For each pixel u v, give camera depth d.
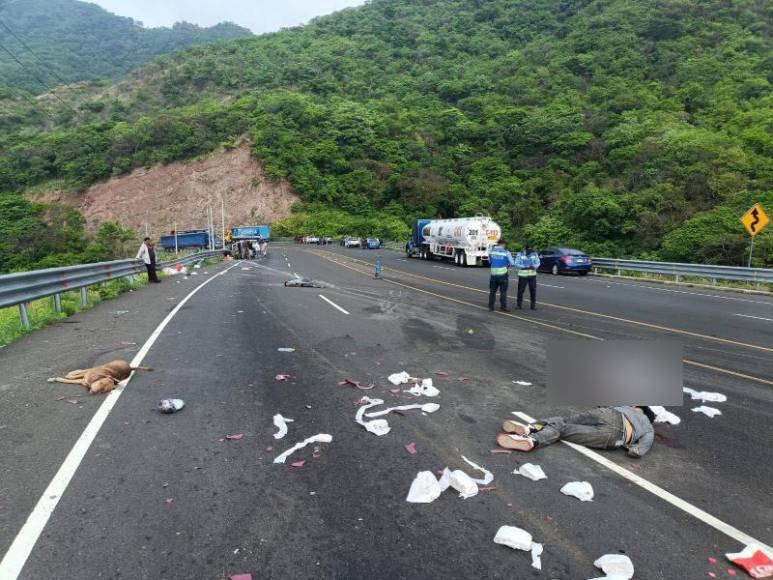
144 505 3.62
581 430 4.87
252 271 27.66
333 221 88.62
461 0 176.38
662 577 3.01
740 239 31.70
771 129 55.16
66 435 4.76
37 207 71.31
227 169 98.31
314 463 4.33
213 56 151.25
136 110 122.88
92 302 13.15
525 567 3.06
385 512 3.61
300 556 3.11
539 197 70.25
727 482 4.20
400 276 24.88
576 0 140.50
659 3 109.50
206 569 2.97
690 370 7.80
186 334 9.40
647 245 41.75
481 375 7.16
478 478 4.16
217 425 5.08
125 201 94.62
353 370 7.22
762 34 89.81
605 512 3.70
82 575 2.90
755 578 3.01
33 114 118.69
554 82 99.88
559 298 16.91
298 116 109.56
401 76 134.75
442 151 101.56
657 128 66.00
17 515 3.46
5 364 7.15
